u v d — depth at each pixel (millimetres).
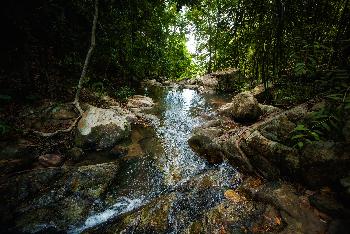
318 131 3164
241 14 5395
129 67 10336
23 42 6051
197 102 10328
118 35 8453
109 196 4102
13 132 4816
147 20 9820
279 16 4570
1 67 5695
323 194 3215
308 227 2824
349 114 3182
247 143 4125
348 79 3510
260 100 7078
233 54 8000
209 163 4941
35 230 3430
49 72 6789
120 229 3463
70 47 7613
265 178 3885
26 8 5906
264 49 5523
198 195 3984
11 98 5371
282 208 3117
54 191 3957
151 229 3445
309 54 4176
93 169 4449
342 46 3854
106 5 7578
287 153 3570
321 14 4371
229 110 7695
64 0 6777
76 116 5902
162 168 4949
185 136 6367
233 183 4117
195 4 7191
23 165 4301
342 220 2824
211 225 3227
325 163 3215
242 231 3035
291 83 4953
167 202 3867
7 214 3520
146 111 8211
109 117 5910
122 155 5266
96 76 8938
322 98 3762
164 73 18766
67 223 3574
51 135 5105
